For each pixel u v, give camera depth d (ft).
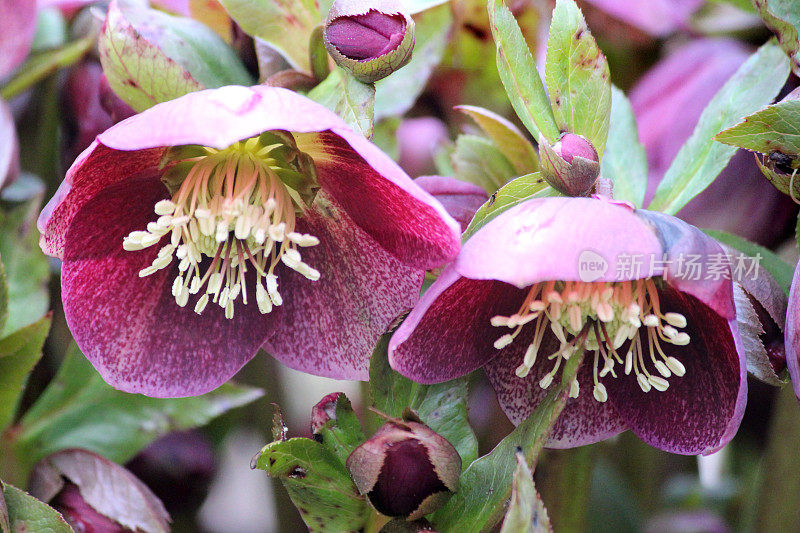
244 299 1.63
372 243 1.64
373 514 1.58
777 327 1.58
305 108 1.52
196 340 1.64
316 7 1.68
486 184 1.69
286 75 1.66
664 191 1.66
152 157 1.62
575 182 1.55
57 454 1.69
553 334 1.62
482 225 1.57
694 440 1.59
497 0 1.59
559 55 1.61
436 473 1.54
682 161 1.66
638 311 1.57
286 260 1.62
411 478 1.54
